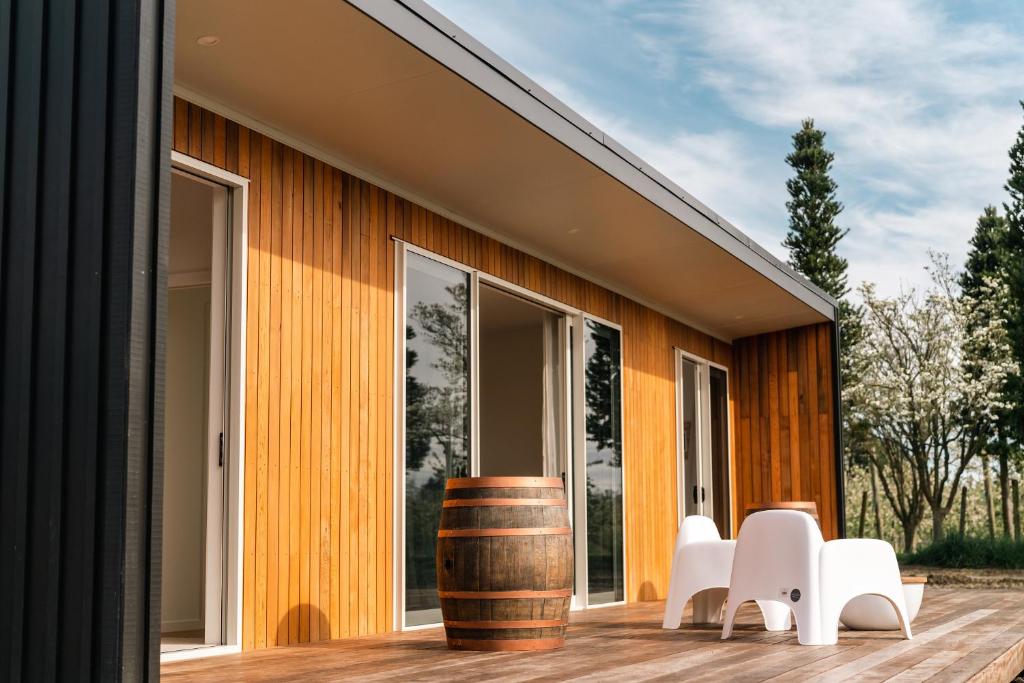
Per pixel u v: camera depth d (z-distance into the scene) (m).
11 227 2.95
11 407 2.87
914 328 21.23
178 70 4.72
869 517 22.00
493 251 7.29
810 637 5.09
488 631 4.80
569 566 5.00
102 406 2.70
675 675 3.90
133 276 2.70
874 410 20.94
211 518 4.99
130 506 2.64
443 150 5.77
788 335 11.34
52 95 2.92
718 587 6.11
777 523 5.28
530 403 10.27
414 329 6.35
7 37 3.06
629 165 6.39
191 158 4.88
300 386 5.42
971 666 4.22
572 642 5.28
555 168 6.07
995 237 22.45
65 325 2.79
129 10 2.79
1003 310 21.41
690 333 10.65
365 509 5.80
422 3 4.52
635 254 8.09
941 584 16.28
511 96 5.20
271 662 4.41
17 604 2.78
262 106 5.14
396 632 5.91
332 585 5.52
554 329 8.38
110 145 2.77
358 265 5.91
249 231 5.19
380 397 5.99
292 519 5.30
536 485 4.93
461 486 4.93
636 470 9.26
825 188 24.22
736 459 11.48
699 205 7.43
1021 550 17.48
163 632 6.50
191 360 7.35
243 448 5.04
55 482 2.76
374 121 5.34
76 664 2.65
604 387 8.81
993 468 20.50
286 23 4.30
